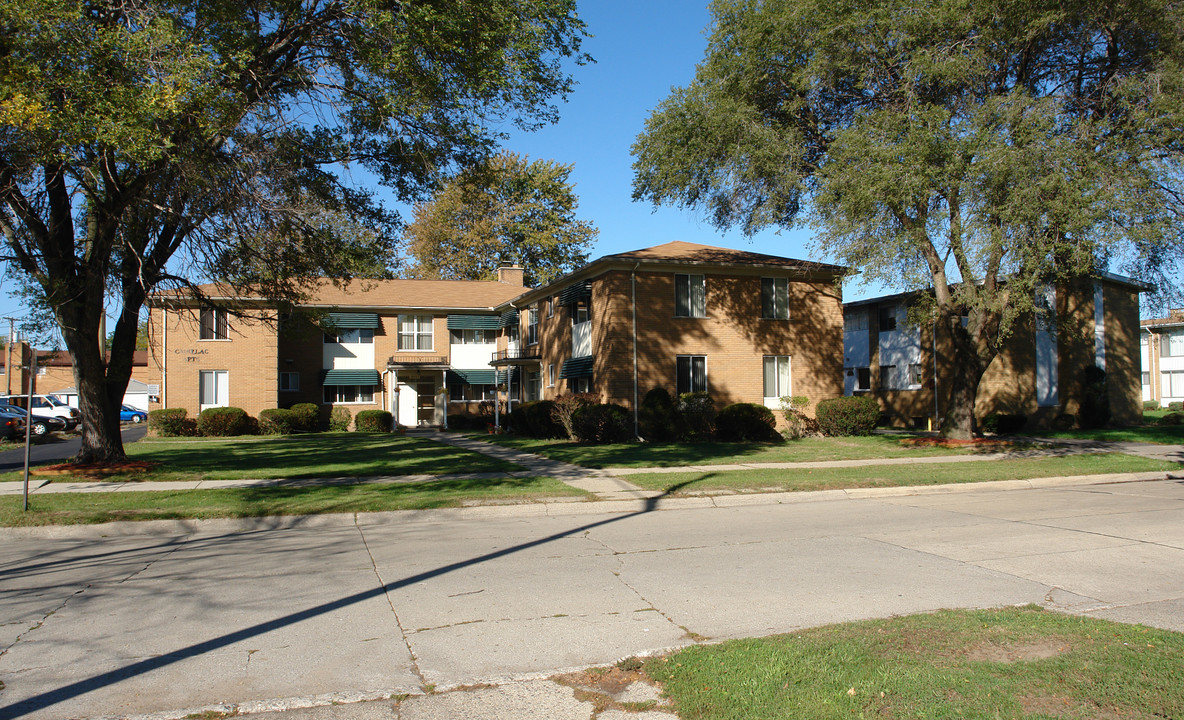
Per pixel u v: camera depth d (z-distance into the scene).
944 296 21.06
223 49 12.02
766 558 8.02
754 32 18.98
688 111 20.72
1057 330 27.50
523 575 7.30
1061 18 16.33
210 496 11.90
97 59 10.35
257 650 5.16
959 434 21.30
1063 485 14.88
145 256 14.16
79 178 12.29
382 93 12.77
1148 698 3.91
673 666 4.56
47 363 12.57
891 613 5.88
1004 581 6.92
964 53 17.34
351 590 6.76
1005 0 16.50
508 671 4.74
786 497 12.85
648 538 9.27
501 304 34.19
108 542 9.34
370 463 16.75
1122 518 10.58
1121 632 5.09
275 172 13.03
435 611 6.08
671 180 21.56
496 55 12.35
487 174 15.34
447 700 4.30
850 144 17.30
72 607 6.26
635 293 24.72
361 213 15.84
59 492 12.27
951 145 16.17
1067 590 6.58
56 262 13.60
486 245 45.72
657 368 24.83
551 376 29.59
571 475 14.69
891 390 33.25
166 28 10.62
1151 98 16.12
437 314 34.88
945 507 11.89
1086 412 28.88
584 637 5.40
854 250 17.81
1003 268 17.77
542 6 12.78
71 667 4.85
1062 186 15.76
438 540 9.25
